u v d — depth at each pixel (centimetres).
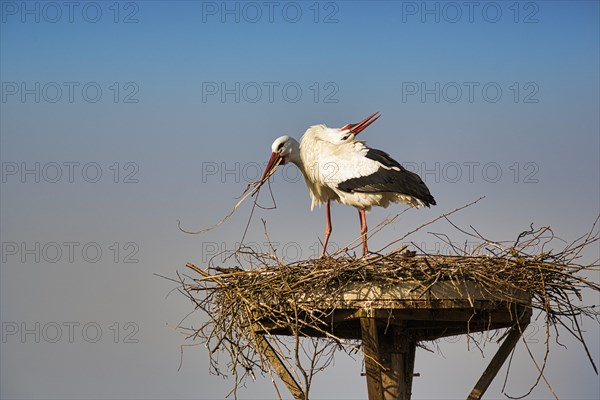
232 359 1241
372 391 1184
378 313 1167
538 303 1223
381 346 1272
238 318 1241
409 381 1341
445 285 1158
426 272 1166
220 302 1269
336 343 1376
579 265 1203
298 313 1202
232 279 1241
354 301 1170
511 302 1177
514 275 1192
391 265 1173
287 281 1198
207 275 1263
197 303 1274
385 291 1163
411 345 1370
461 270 1159
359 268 1170
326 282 1170
